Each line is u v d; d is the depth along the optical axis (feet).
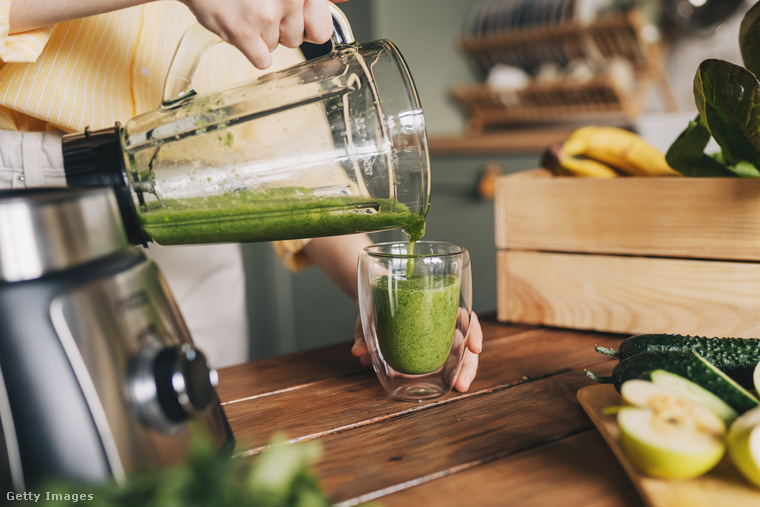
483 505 1.48
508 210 3.05
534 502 1.49
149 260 1.54
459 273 2.15
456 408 2.07
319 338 8.22
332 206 1.94
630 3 8.52
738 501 1.41
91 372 1.29
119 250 1.47
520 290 3.07
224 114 1.87
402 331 2.08
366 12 8.60
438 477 1.61
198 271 3.52
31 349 1.26
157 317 1.45
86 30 2.71
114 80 2.77
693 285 2.64
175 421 1.39
